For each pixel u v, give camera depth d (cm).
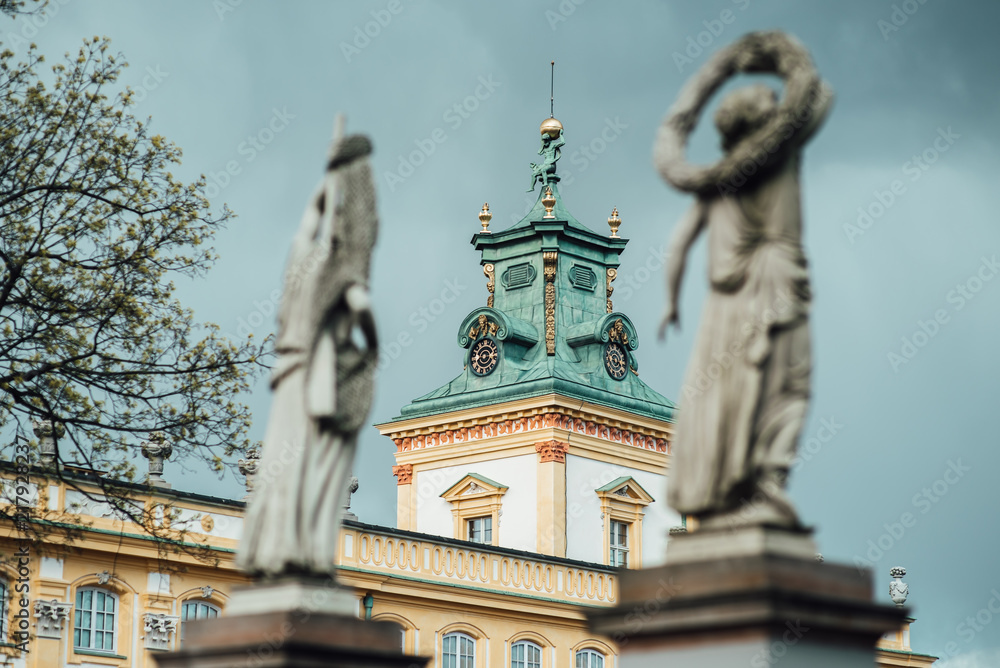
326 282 2109
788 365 1814
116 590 7956
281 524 2077
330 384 2088
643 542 13625
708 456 1814
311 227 2159
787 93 1823
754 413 1800
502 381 13800
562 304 14175
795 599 1689
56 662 7631
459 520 13638
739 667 1698
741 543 1778
